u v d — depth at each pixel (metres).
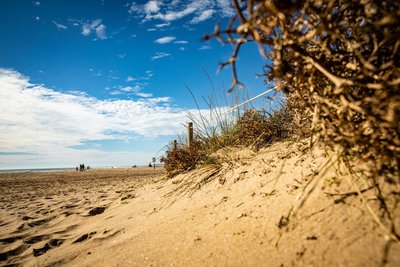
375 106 1.12
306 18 1.31
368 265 1.04
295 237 1.38
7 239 3.29
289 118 3.32
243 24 1.09
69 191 9.08
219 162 3.57
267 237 1.51
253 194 2.19
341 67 1.31
